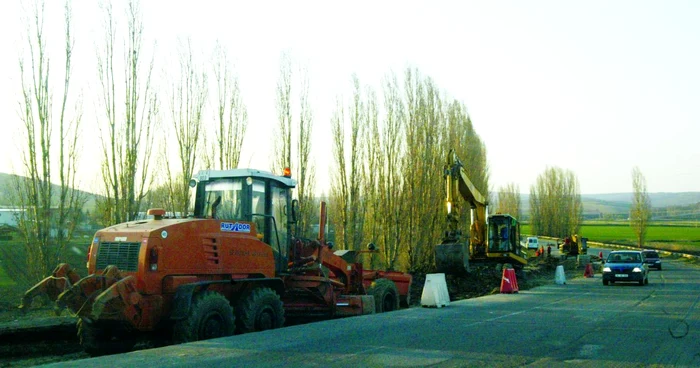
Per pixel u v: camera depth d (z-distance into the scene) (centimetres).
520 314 1511
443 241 2841
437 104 3719
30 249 2061
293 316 1453
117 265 1068
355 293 1725
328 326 1258
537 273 4194
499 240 3294
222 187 1336
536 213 10325
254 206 1326
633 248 8350
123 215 2244
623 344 1049
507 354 941
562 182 10038
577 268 5138
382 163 3388
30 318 1487
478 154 4809
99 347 1141
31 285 2044
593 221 17525
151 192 2433
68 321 1412
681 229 12250
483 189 4931
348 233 3297
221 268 1173
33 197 2069
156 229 1070
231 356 910
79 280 1056
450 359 896
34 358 1182
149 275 1045
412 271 3300
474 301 1908
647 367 855
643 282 2788
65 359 1166
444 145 3856
